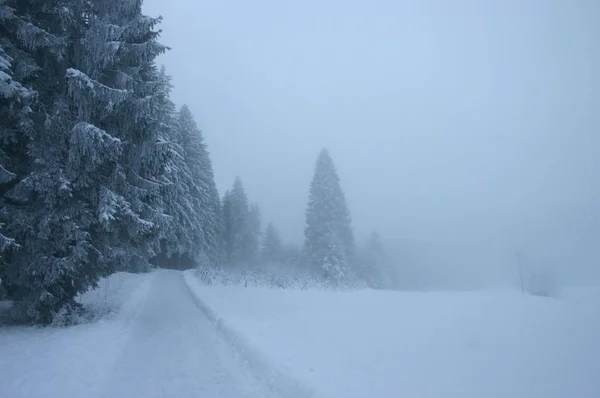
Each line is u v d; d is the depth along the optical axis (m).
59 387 5.84
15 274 10.13
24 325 10.42
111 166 11.24
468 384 5.69
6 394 5.35
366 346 8.60
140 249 13.05
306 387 5.63
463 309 16.02
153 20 11.15
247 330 10.33
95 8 11.32
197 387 6.48
